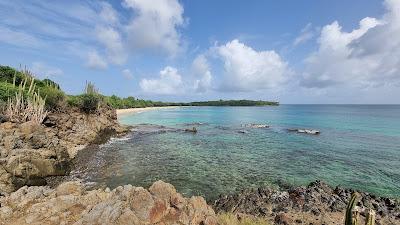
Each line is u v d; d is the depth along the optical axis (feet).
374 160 106.01
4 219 32.96
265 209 54.70
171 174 81.97
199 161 99.86
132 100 583.17
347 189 69.62
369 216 31.78
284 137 168.45
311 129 217.77
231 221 40.68
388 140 159.74
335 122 295.89
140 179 76.43
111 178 76.74
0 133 74.28
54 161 77.66
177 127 221.87
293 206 56.59
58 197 37.60
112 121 185.06
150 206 33.60
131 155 108.27
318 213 52.49
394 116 413.18
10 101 107.14
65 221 32.32
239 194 64.59
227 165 94.58
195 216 36.32
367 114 479.00
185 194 65.57
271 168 91.61
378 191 71.56
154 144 136.36
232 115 436.35
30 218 32.60
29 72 168.86
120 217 31.14
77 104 158.81
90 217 31.40
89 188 68.39
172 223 33.65
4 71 157.79
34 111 111.86
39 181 69.31
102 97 193.26
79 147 121.08
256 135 177.27
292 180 78.69
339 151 123.65
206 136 169.48
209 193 66.59
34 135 79.77
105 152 113.39
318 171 89.15
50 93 142.10
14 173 65.00
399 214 54.90
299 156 111.96
